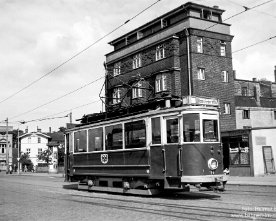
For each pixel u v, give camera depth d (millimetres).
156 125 15117
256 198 14273
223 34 38062
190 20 35750
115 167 17297
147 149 15359
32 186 26453
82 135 20406
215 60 37219
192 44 35531
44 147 91750
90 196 17156
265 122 46219
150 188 15461
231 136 30328
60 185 26500
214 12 38531
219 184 14336
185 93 35469
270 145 29422
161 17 39781
